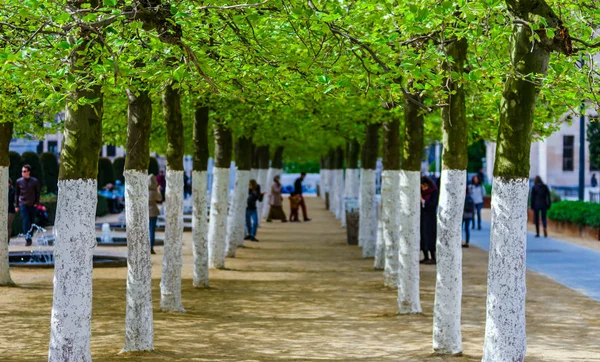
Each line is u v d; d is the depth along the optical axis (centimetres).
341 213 4503
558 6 1027
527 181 887
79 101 851
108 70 884
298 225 4147
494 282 891
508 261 884
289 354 1162
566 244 2925
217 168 2186
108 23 863
